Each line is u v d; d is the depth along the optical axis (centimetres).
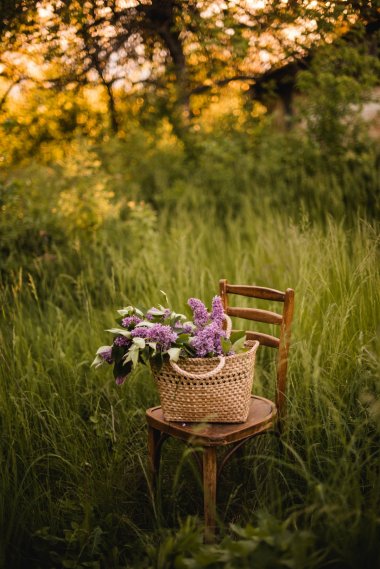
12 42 407
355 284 306
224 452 273
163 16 440
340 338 267
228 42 452
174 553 194
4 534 226
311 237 391
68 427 275
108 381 315
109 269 454
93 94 552
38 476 264
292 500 221
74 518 240
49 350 344
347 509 196
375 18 428
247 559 177
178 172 680
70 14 394
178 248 454
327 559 193
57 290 420
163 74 535
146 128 623
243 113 624
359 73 538
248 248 469
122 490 250
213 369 212
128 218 573
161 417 239
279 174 611
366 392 257
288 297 256
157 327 217
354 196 508
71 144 579
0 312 365
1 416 284
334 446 241
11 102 494
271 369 318
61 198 512
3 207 449
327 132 571
